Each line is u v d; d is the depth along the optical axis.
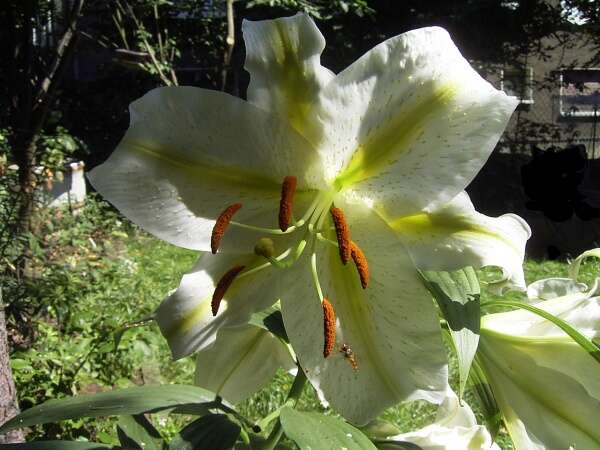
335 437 0.27
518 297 0.58
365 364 0.30
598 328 0.32
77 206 2.04
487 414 0.34
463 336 0.28
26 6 1.54
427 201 0.28
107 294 1.50
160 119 0.28
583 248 1.69
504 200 2.51
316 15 2.22
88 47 2.56
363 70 0.27
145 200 0.29
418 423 1.04
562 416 0.32
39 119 1.56
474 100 0.27
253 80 0.28
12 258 1.31
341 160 0.29
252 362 0.39
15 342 1.18
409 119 0.27
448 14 2.62
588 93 3.12
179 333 0.30
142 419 0.37
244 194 0.30
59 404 0.32
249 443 0.33
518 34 2.73
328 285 0.31
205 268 0.31
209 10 2.42
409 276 0.29
